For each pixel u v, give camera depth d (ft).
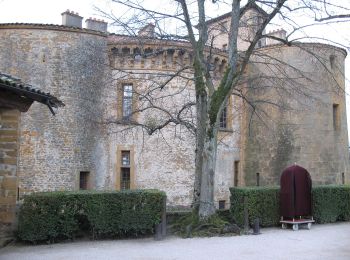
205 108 52.85
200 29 53.06
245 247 38.70
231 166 83.35
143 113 74.84
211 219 47.70
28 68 69.97
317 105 79.92
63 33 71.67
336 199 57.52
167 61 76.07
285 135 81.20
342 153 83.92
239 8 51.08
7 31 70.59
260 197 51.31
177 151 75.61
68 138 70.44
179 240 43.21
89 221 42.75
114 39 74.54
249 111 85.71
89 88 72.95
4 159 39.58
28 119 68.39
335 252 36.04
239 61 76.48
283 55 81.30
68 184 69.67
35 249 38.52
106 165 74.18
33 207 40.98
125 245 40.42
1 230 39.96
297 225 50.34
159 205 44.60
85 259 33.83
